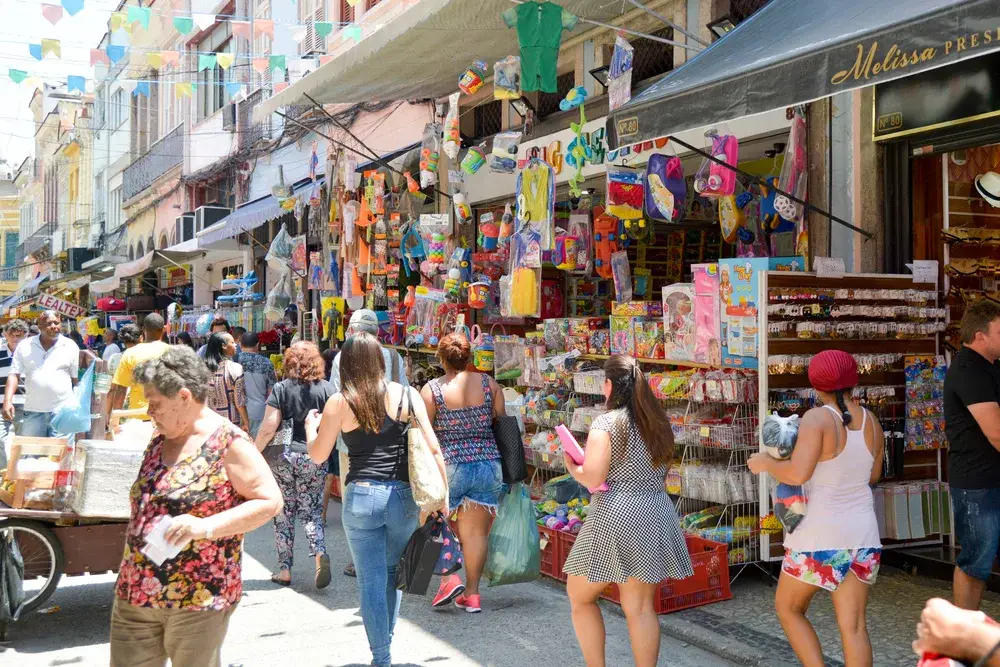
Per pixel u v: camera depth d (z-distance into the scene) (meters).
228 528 2.96
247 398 7.53
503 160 8.34
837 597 3.74
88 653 4.92
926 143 6.11
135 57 24.42
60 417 6.59
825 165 6.69
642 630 3.89
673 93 5.17
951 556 5.87
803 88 4.38
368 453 4.46
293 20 16.31
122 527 5.29
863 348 5.95
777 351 5.66
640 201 7.40
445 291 9.51
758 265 5.75
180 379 3.02
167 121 24.22
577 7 7.80
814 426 3.69
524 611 5.68
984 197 6.14
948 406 4.48
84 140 34.12
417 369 10.04
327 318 11.53
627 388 4.04
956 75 5.75
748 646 4.78
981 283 6.43
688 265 9.66
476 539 5.62
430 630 5.33
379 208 10.54
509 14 6.69
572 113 9.16
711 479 6.08
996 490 4.36
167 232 24.17
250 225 13.68
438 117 11.09
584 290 9.98
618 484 3.97
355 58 8.34
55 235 40.31
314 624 5.48
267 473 3.10
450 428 5.61
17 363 8.53
